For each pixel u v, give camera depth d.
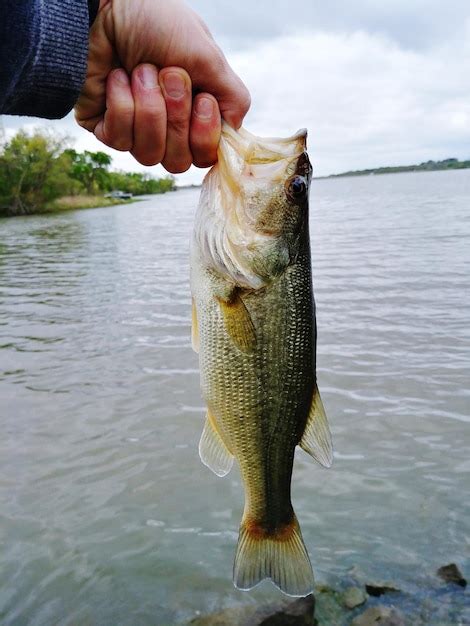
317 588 0.56
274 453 0.43
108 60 0.34
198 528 0.66
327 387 1.01
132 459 0.80
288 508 0.44
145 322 1.55
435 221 3.83
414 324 1.37
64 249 3.80
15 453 0.82
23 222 7.34
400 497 0.69
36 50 0.28
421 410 0.90
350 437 0.83
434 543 0.61
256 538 0.44
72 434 0.88
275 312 0.41
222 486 0.73
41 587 0.58
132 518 0.67
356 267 2.20
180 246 3.58
